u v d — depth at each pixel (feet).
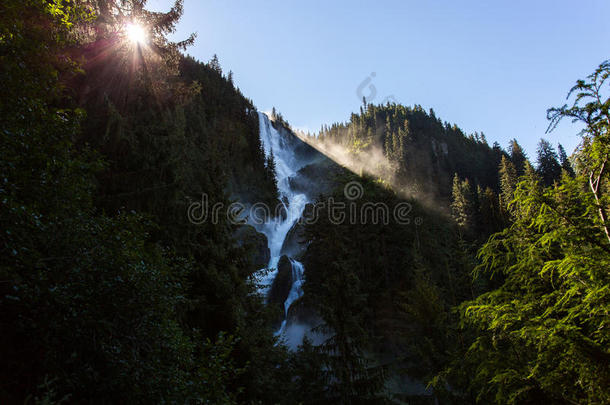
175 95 53.42
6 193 14.33
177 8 48.08
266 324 48.08
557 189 18.69
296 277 120.47
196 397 18.58
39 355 14.51
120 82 43.96
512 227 21.90
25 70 17.43
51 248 15.98
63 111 20.49
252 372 37.35
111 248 18.72
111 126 39.14
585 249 18.17
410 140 354.95
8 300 13.66
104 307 16.53
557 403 17.97
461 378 28.50
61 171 19.29
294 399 40.60
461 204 200.95
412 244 103.60
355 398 39.11
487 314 21.98
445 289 65.98
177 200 42.65
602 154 16.85
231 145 210.59
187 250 40.29
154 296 19.57
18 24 17.08
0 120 15.81
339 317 44.06
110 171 38.04
